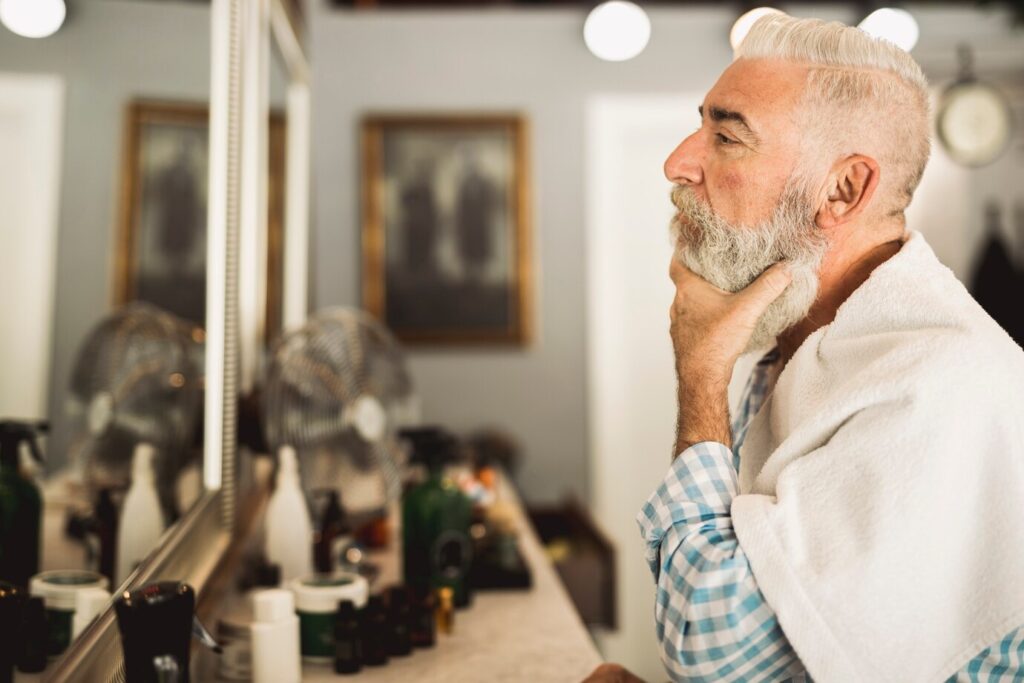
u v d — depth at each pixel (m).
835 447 0.93
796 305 1.05
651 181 3.63
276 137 2.48
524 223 3.47
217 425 1.69
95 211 1.49
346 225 3.47
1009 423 0.90
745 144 1.04
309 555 1.71
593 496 3.52
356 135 3.48
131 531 1.39
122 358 1.50
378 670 1.39
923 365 0.91
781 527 0.91
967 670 0.92
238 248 1.78
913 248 1.02
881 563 0.87
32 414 1.33
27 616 0.95
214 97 1.74
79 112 1.41
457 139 3.47
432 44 3.50
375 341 1.94
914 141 1.04
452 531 1.71
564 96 3.52
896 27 3.21
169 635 0.88
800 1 3.53
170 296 1.68
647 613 3.56
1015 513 0.88
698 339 1.05
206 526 1.56
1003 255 3.60
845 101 1.02
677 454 1.03
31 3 1.32
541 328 3.51
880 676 0.87
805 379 1.04
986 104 3.51
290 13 2.60
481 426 3.49
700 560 0.93
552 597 1.79
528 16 3.51
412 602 1.50
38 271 1.34
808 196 1.03
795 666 0.94
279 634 1.28
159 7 1.64
